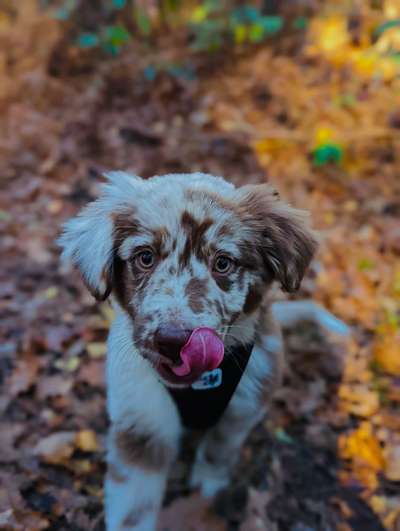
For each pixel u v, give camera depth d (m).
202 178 0.49
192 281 0.42
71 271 0.80
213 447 0.56
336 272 0.82
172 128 1.06
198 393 0.47
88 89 1.13
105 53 1.20
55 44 1.20
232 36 1.26
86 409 0.64
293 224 0.49
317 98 1.11
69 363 0.68
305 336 0.72
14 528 0.51
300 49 1.23
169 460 0.52
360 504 0.58
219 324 0.42
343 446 0.62
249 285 0.46
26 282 0.79
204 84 1.16
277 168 0.98
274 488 0.59
